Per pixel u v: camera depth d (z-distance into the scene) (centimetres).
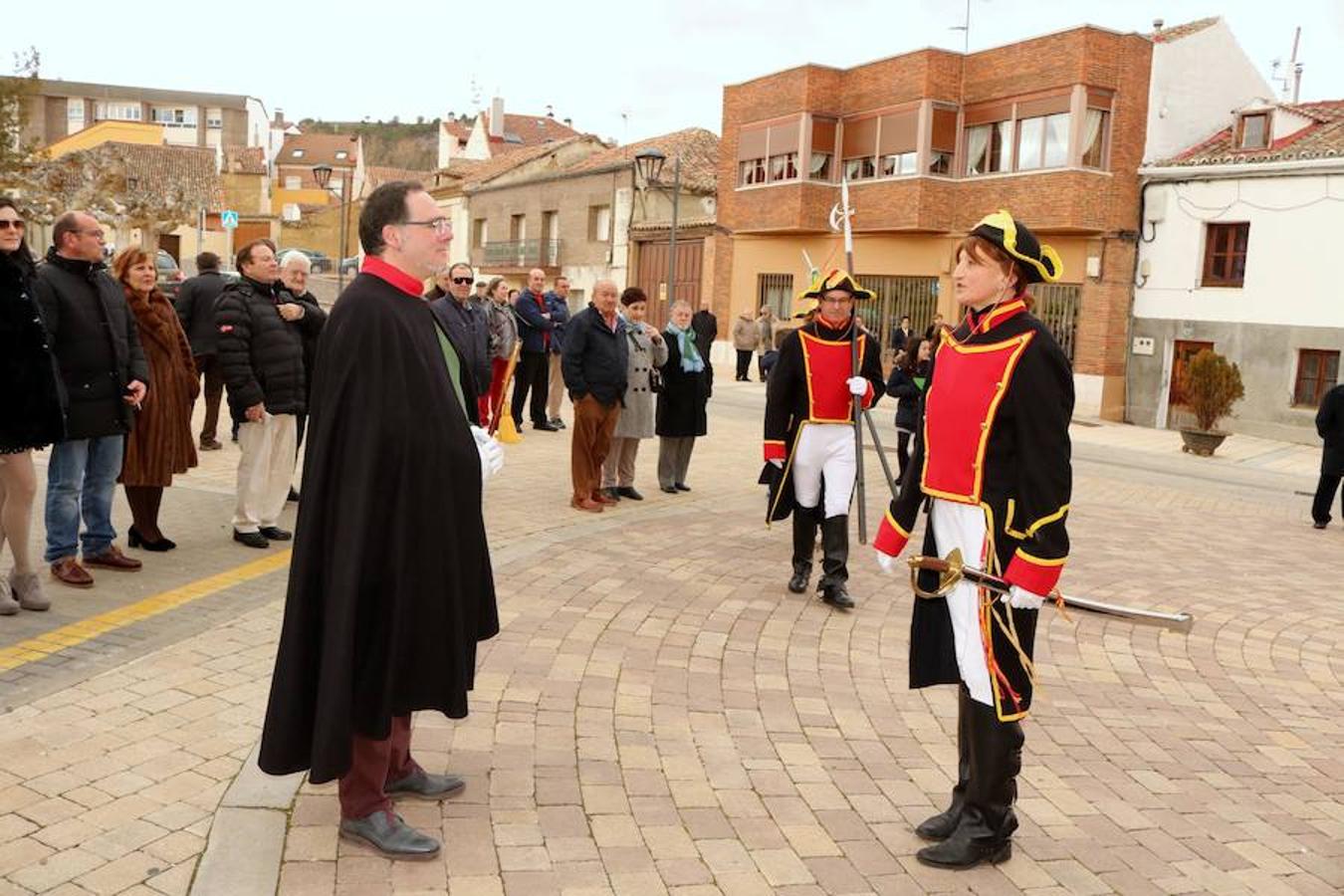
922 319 2481
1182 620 641
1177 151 2222
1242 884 349
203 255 1025
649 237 3200
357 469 312
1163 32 2270
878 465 1283
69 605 553
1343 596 765
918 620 352
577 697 470
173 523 748
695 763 414
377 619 320
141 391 616
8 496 529
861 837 364
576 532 783
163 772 376
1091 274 2170
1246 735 489
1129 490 1280
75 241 578
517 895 314
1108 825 386
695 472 1122
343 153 7688
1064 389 324
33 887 304
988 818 345
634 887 323
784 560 746
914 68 2389
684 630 574
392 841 329
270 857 325
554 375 1346
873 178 2509
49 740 395
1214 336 2062
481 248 4153
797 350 645
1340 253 1884
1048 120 2198
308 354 777
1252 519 1115
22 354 514
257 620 541
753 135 2797
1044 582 321
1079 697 526
